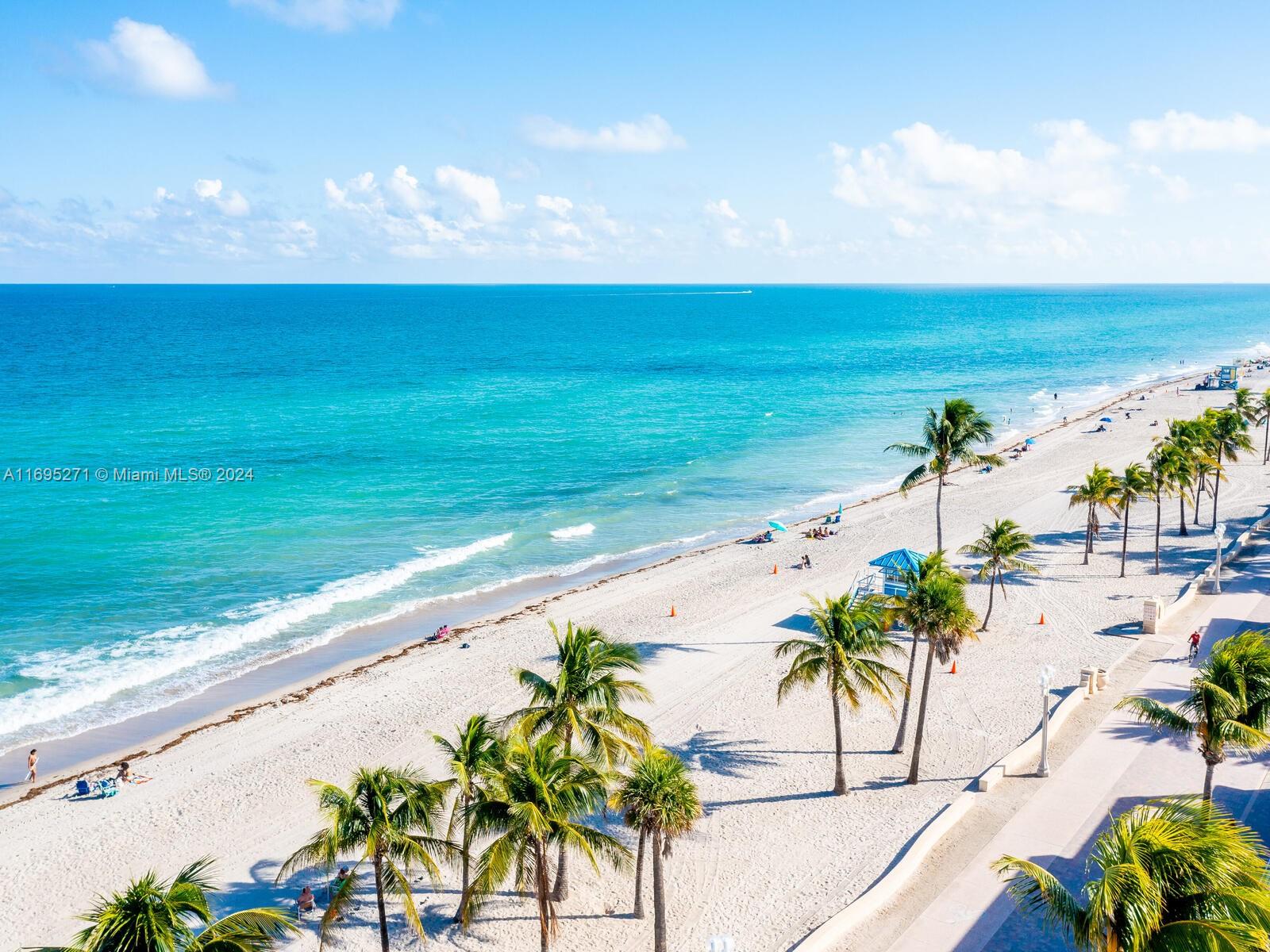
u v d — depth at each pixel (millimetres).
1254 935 15086
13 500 78375
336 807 23328
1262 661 24594
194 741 40062
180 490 83438
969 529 72625
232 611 55969
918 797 33406
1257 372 173750
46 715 42688
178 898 17344
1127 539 65938
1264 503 77438
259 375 164375
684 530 77188
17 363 170750
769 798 33969
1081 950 23391
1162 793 31844
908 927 25391
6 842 32469
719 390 158750
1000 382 170750
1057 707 38969
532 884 29328
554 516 79688
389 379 164250
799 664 35031
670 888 28781
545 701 29547
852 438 116000
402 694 44594
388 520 76750
